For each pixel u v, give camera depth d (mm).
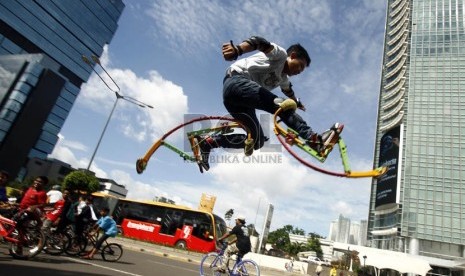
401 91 74562
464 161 55188
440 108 60625
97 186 39531
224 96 3039
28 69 71375
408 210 54844
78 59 96750
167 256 17172
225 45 2734
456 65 63312
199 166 3627
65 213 9398
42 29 85812
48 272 6199
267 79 3121
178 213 24203
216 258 9273
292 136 2799
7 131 68125
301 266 31516
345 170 2562
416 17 71438
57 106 87000
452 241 50750
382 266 30516
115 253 10383
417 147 58719
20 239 7344
